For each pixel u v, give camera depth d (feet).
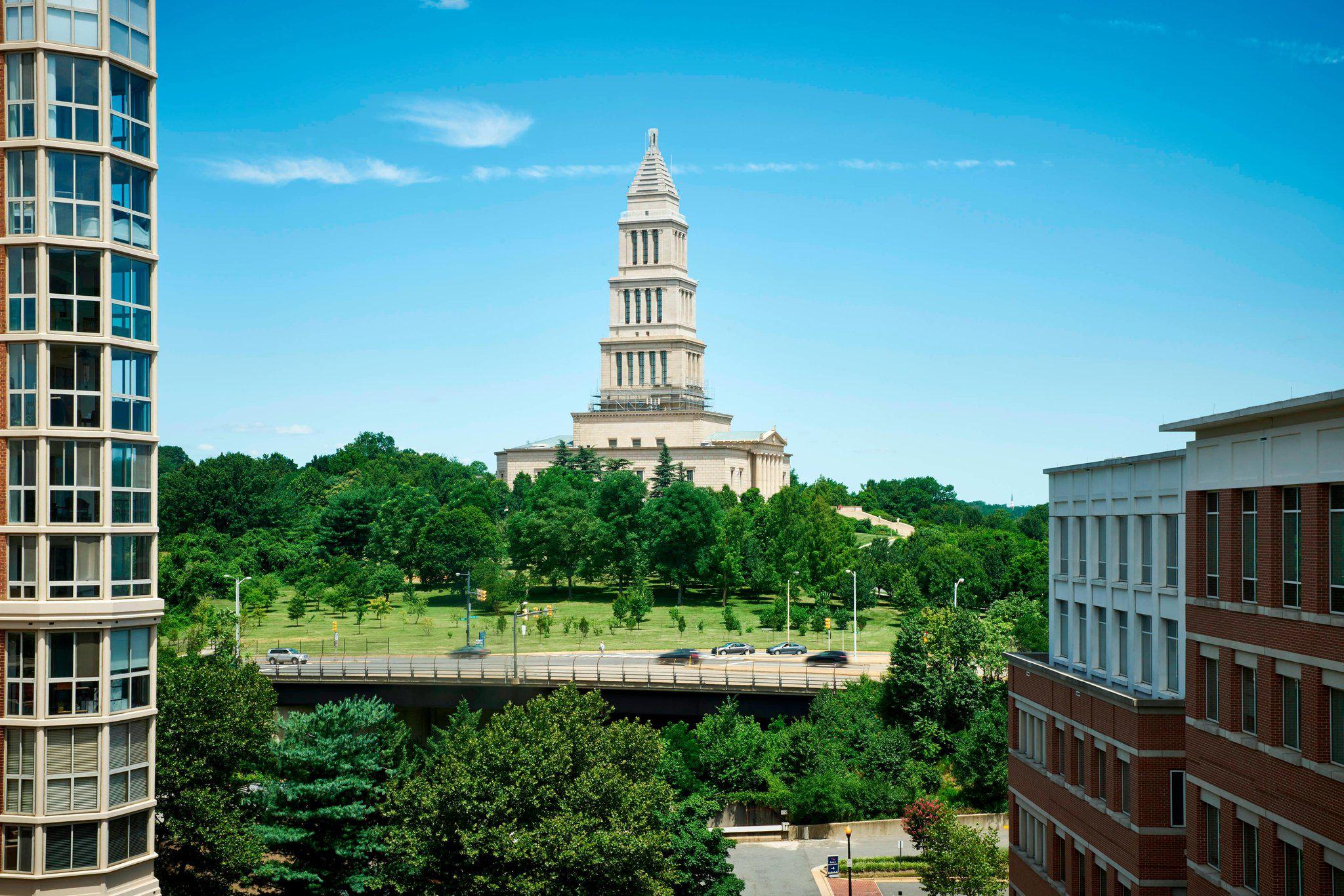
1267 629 108.27
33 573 154.30
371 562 643.04
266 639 470.39
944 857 211.61
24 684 153.07
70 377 156.35
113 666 157.28
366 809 207.51
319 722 217.36
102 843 155.02
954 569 554.87
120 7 161.48
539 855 184.55
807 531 566.77
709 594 613.11
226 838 188.55
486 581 548.72
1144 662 145.48
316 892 205.87
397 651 441.27
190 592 499.51
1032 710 178.50
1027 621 378.53
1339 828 96.37
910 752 315.58
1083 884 157.17
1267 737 108.06
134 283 163.32
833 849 277.85
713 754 307.58
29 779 153.07
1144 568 145.18
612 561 616.80
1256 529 111.04
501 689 358.43
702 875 214.07
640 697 357.61
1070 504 169.48
